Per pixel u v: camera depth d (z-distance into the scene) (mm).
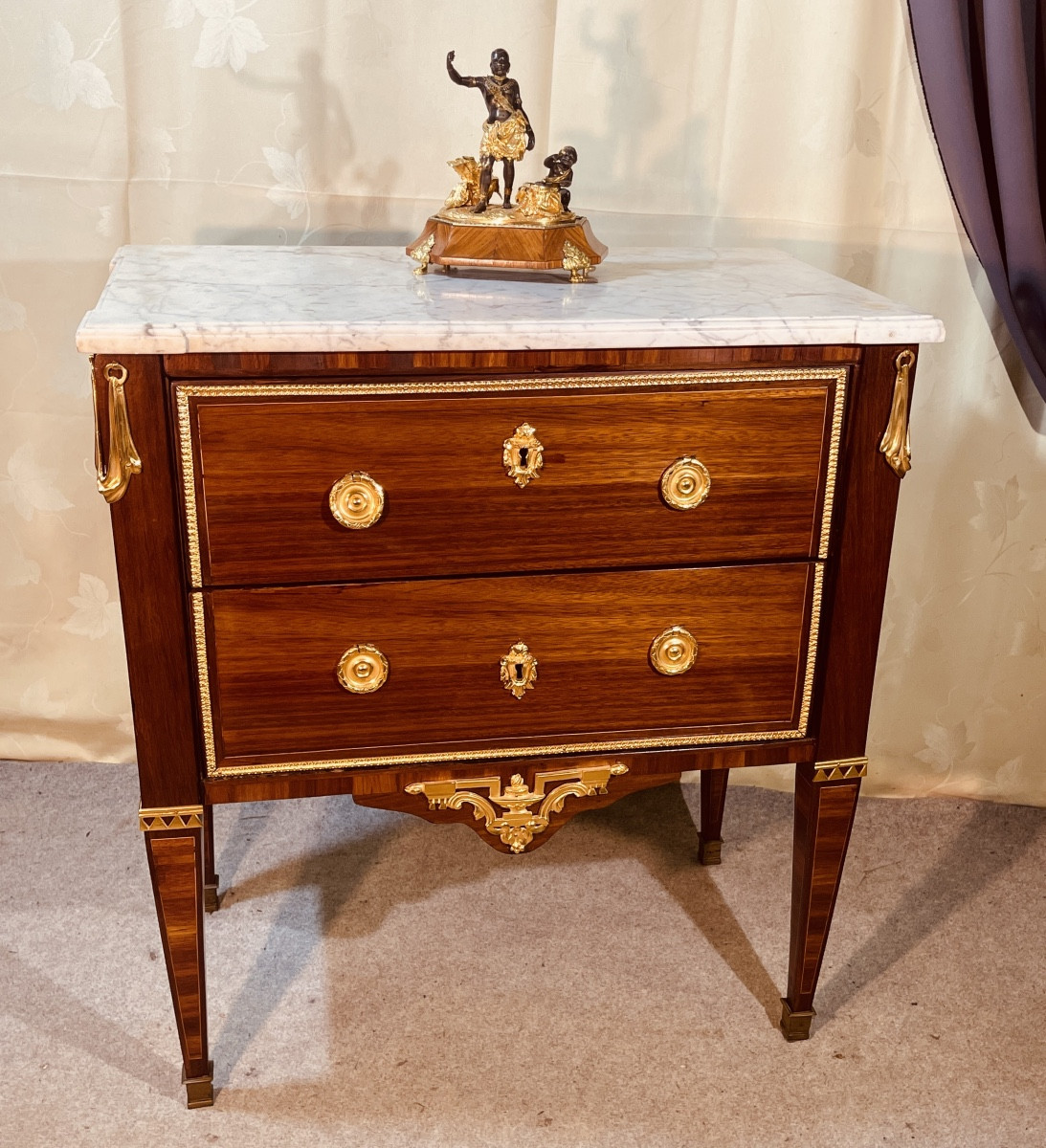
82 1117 1356
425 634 1241
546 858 1816
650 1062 1454
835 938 1667
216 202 1688
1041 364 1660
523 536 1218
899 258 1752
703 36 1644
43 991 1526
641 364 1176
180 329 1076
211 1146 1326
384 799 1312
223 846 1822
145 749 1228
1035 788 2006
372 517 1175
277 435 1137
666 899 1735
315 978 1568
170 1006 1515
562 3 1619
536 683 1282
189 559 1170
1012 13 1419
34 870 1736
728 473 1229
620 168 1710
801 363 1205
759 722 1347
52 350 1742
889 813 1967
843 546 1274
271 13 1597
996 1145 1354
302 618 1211
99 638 1911
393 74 1643
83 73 1607
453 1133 1352
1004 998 1568
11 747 1965
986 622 1939
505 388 1158
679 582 1265
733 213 1736
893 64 1653
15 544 1848
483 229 1337
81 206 1672
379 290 1277
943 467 1857
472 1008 1527
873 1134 1364
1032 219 1540
